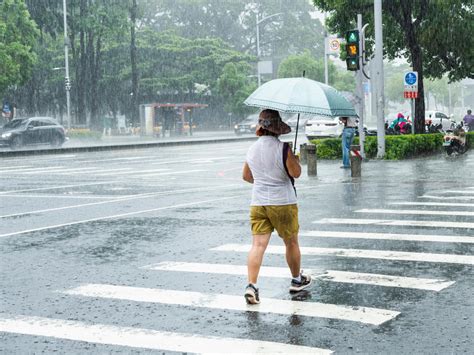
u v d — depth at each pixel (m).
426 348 5.27
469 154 27.97
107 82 70.38
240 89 69.62
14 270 8.39
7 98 60.16
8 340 5.70
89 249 9.63
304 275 7.13
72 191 17.22
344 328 5.81
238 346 5.41
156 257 8.96
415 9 30.11
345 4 29.80
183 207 13.77
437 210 12.61
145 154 33.38
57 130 40.75
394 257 8.61
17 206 14.45
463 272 7.77
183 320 6.15
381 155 25.20
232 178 20.03
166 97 75.19
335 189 16.30
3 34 43.16
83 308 6.62
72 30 58.12
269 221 6.85
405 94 27.27
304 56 80.00
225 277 7.77
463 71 31.61
